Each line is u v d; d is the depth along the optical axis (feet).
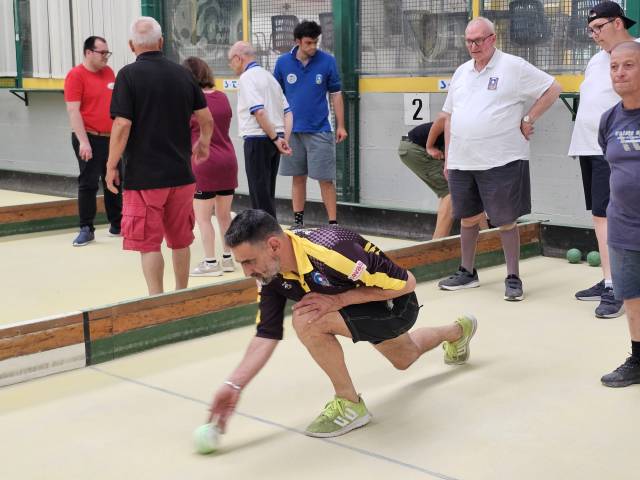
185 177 16.88
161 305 15.37
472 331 13.84
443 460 10.53
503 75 17.99
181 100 16.62
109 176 16.56
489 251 21.61
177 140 16.69
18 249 25.20
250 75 22.20
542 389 12.96
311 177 25.43
